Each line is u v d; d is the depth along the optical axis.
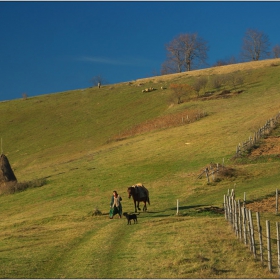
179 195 40.12
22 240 27.42
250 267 18.55
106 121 101.44
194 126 75.19
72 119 107.94
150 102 109.94
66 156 78.69
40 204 44.75
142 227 28.08
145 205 35.19
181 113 89.31
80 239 26.47
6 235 29.47
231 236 23.61
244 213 22.02
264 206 32.88
